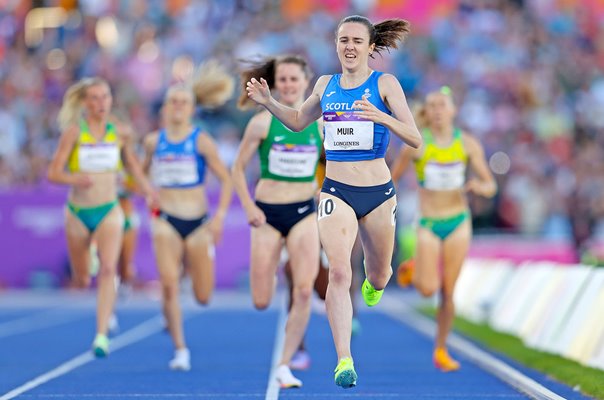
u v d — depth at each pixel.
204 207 31.20
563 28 87.81
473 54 83.12
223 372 29.17
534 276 40.53
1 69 77.00
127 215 41.41
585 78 84.00
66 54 79.88
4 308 56.09
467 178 62.53
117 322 47.97
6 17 81.81
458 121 77.38
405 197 67.19
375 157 20.77
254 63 28.31
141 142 70.56
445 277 30.59
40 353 34.69
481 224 68.88
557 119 79.62
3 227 67.00
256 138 26.80
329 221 20.42
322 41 81.12
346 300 19.88
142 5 83.56
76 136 31.47
